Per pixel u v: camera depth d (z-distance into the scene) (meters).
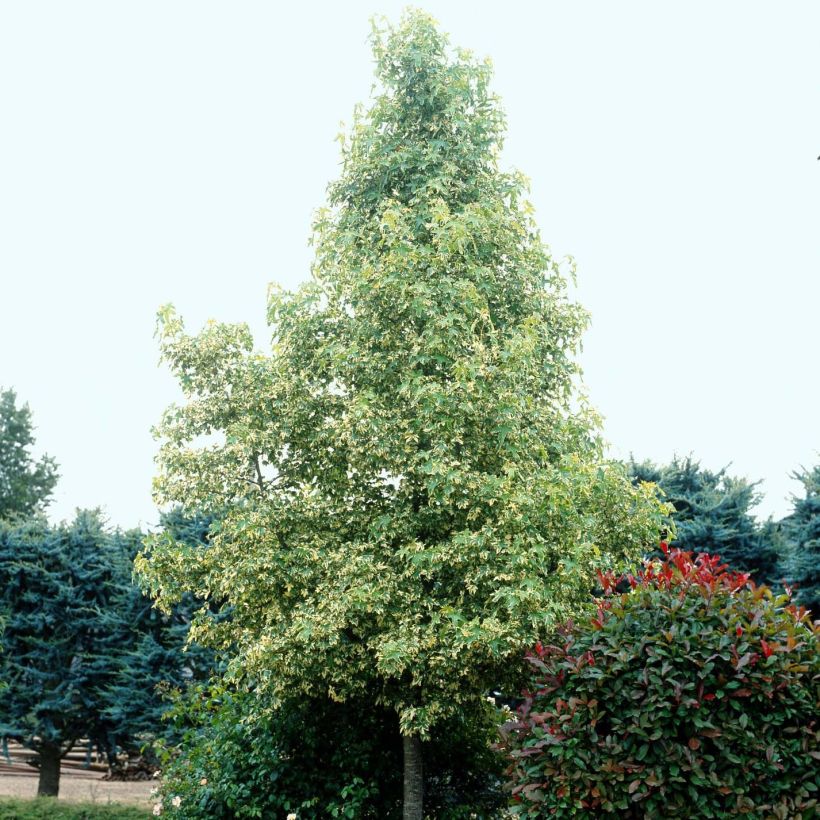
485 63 13.41
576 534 10.96
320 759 12.01
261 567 10.97
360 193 13.31
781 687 6.55
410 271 11.40
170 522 22.16
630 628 7.18
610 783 6.63
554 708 7.21
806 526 22.72
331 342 12.30
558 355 12.97
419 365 11.77
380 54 13.34
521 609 10.11
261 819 11.36
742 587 7.74
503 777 12.30
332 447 11.92
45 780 21.05
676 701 6.54
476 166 13.30
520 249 12.76
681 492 24.78
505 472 11.07
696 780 6.35
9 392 46.84
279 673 10.84
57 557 21.56
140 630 21.03
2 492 45.03
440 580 11.38
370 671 11.00
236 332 12.39
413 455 11.22
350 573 10.62
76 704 20.78
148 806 16.52
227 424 12.18
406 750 11.50
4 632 20.80
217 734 12.50
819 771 6.44
